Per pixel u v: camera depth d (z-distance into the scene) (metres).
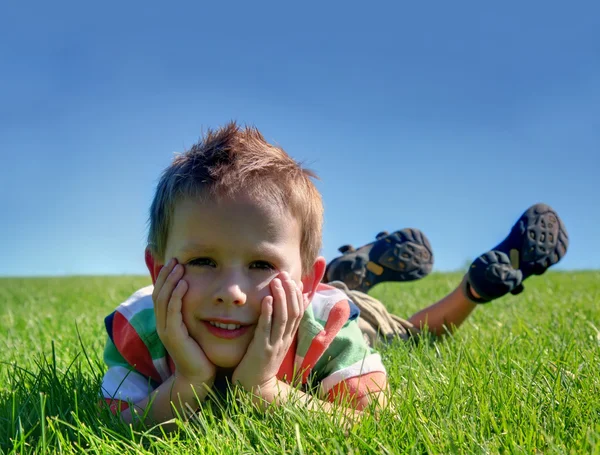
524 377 0.66
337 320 0.69
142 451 0.51
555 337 0.91
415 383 0.66
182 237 0.59
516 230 1.04
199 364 0.60
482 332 1.03
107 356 0.71
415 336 1.01
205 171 0.58
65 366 0.87
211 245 0.58
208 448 0.51
